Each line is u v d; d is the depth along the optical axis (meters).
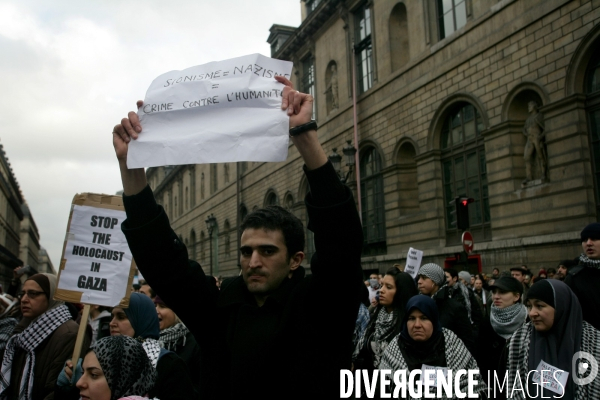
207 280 2.17
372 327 5.31
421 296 3.89
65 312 4.30
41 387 3.92
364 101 23.03
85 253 4.44
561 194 13.35
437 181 18.33
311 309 1.85
